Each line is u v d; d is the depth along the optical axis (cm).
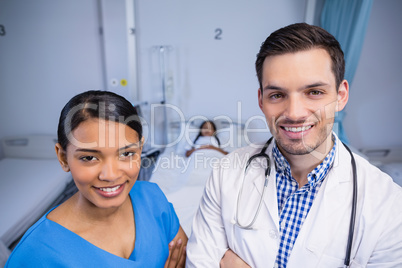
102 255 53
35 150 241
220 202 76
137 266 58
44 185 179
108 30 232
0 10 224
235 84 247
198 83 248
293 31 52
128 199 66
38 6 226
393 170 209
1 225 136
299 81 52
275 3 227
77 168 47
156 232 66
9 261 48
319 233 62
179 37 237
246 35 236
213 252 72
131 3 223
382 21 218
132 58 235
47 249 49
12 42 232
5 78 239
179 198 159
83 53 239
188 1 229
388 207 58
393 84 233
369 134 246
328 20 193
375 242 58
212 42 238
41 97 247
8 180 186
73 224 54
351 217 60
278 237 66
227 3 229
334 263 61
